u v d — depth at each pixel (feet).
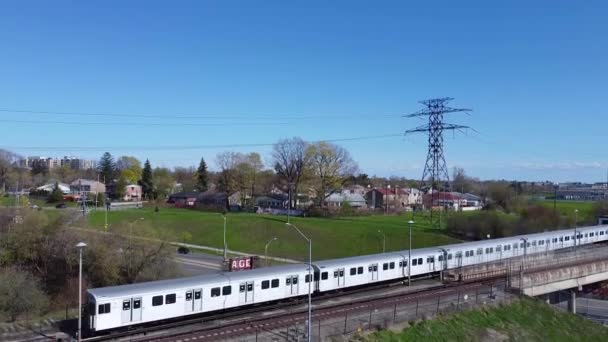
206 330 125.18
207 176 643.04
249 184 518.78
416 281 199.52
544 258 239.30
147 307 128.06
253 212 469.16
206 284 138.41
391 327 136.56
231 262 219.00
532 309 173.99
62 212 254.06
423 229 351.25
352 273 173.88
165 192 620.08
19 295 169.78
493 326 153.38
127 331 126.31
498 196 476.13
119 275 208.13
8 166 580.30
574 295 237.25
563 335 162.81
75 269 207.62
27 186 604.49
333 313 143.02
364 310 147.64
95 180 651.66
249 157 519.19
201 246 331.36
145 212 426.92
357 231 349.61
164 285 132.57
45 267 209.15
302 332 127.13
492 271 209.97
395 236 334.85
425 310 151.74
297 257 306.14
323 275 165.27
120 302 123.95
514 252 249.75
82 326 129.39
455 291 176.96
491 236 329.52
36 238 212.23
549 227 345.31
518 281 198.49
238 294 144.56
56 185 540.52
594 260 242.99
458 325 147.33
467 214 353.51
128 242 212.02
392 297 165.58
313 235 345.31
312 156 457.68
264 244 333.01
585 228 312.29
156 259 213.87
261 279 149.59
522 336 152.35
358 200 556.10
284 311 146.20
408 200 643.86
